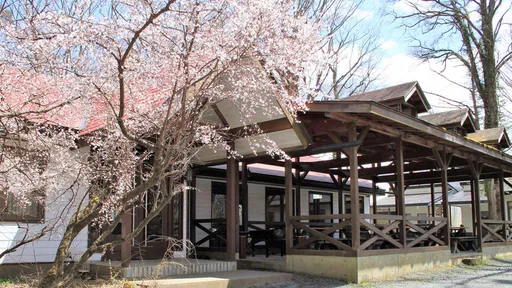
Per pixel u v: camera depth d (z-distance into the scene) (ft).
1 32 18.03
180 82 19.76
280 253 42.14
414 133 33.35
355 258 27.07
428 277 29.55
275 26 20.45
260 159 35.42
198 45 19.38
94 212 18.17
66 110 22.56
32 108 22.04
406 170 47.88
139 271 25.55
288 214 31.48
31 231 26.99
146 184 17.12
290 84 24.31
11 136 20.93
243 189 38.01
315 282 26.86
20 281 24.41
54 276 16.89
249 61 21.25
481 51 65.46
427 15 68.44
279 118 28.50
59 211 27.14
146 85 21.39
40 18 17.26
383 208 96.17
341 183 50.42
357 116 28.53
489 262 38.93
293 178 45.06
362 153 40.78
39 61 18.76
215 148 31.55
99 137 23.45
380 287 25.64
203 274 27.14
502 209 47.67
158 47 19.35
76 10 18.06
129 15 18.35
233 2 18.63
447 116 47.60
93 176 23.32
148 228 31.81
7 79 19.81
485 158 44.21
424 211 88.12
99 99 20.79
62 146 23.93
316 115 29.14
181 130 18.35
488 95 64.49
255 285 25.80
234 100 26.27
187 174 34.30
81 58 19.31
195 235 38.68
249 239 41.83
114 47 17.99
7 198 24.07
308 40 22.91
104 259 28.94
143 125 22.17
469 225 87.35
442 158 37.73
